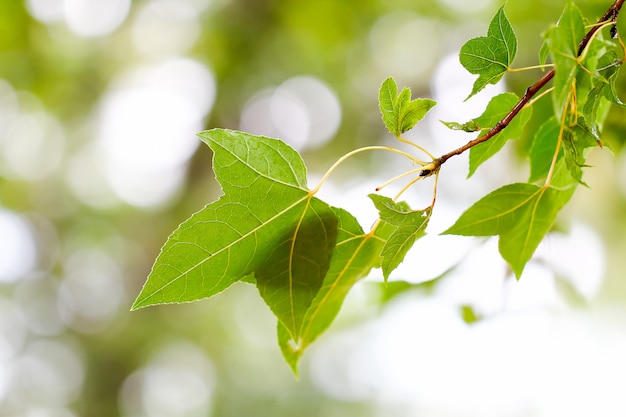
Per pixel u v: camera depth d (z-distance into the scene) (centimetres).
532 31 170
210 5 308
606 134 103
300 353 90
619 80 102
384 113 83
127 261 392
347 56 312
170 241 84
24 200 395
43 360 427
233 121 326
